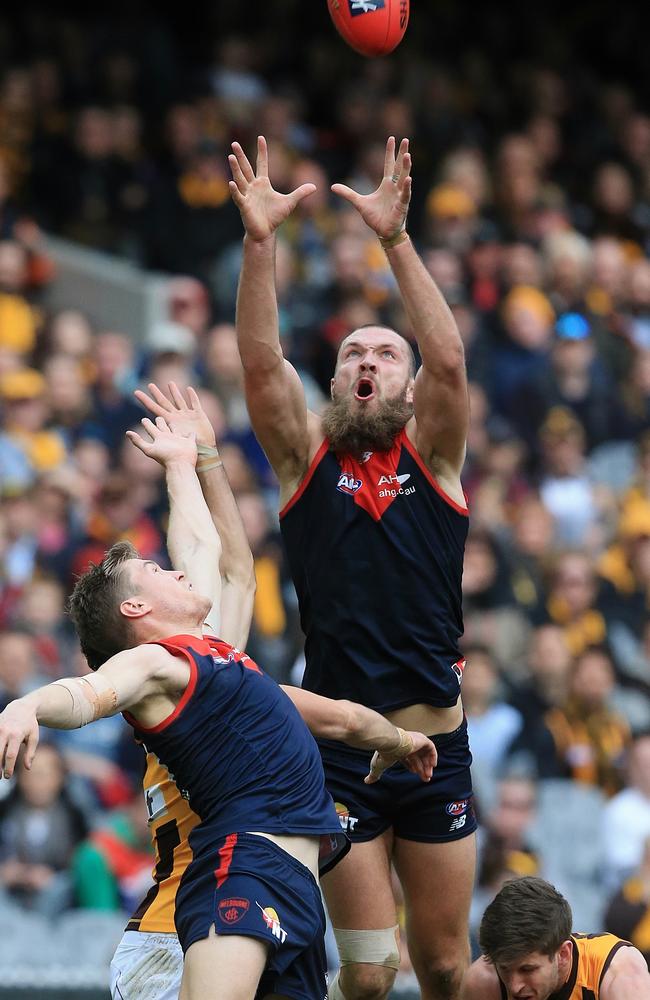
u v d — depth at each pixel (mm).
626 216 55531
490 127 57719
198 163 49219
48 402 38562
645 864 28734
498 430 43438
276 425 17688
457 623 17969
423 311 17156
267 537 35438
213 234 48500
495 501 39906
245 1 57000
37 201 49219
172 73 52125
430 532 17531
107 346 39844
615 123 59125
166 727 15203
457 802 18078
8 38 52094
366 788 17828
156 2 58625
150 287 46719
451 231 49531
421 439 17594
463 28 60938
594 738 33812
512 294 47344
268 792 15289
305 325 44375
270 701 15625
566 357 44656
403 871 18406
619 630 38344
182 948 15055
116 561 16219
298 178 48469
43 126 49781
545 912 16750
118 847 29047
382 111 53594
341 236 46062
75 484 35656
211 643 15766
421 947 18594
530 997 16875
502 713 33344
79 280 47750
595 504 42250
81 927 27797
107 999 23141
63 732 31172
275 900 14914
